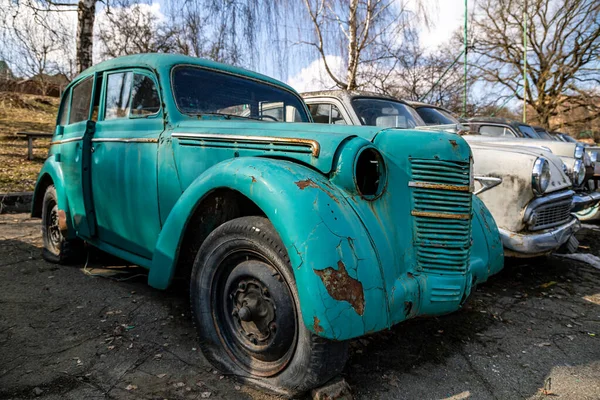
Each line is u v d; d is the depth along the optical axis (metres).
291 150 2.29
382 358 2.55
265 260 2.17
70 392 2.07
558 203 4.18
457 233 2.30
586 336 3.03
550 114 24.34
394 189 2.27
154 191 2.92
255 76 3.59
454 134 2.44
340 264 1.87
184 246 2.65
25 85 21.69
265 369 2.17
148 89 3.11
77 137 3.67
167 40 12.28
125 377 2.21
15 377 2.17
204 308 2.38
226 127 2.66
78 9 8.50
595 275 4.51
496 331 3.04
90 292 3.39
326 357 1.94
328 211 1.96
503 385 2.33
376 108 4.97
